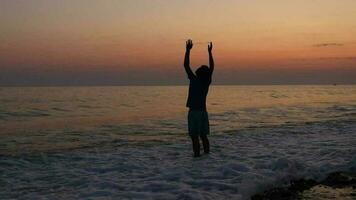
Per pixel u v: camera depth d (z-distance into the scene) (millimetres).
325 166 6879
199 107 8758
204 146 9164
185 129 16234
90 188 6133
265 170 6785
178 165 7828
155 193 5605
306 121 18281
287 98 52156
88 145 11703
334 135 12531
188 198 5246
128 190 5883
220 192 5570
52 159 9234
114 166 8047
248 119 19969
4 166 8391
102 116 24703
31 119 22750
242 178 6281
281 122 18062
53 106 36062
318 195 5234
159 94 80125
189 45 8547
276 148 9945
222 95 67812
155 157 9109
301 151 9234
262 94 73938
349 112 24000
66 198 5562
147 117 23188
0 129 16891
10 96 63344
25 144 12102
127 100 50031
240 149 9906
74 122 20500
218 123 17953
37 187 6406
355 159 6992
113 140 12852
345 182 5855
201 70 8758
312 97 55656
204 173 6852
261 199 5105
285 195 5223
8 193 5996
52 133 15156
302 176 6273
